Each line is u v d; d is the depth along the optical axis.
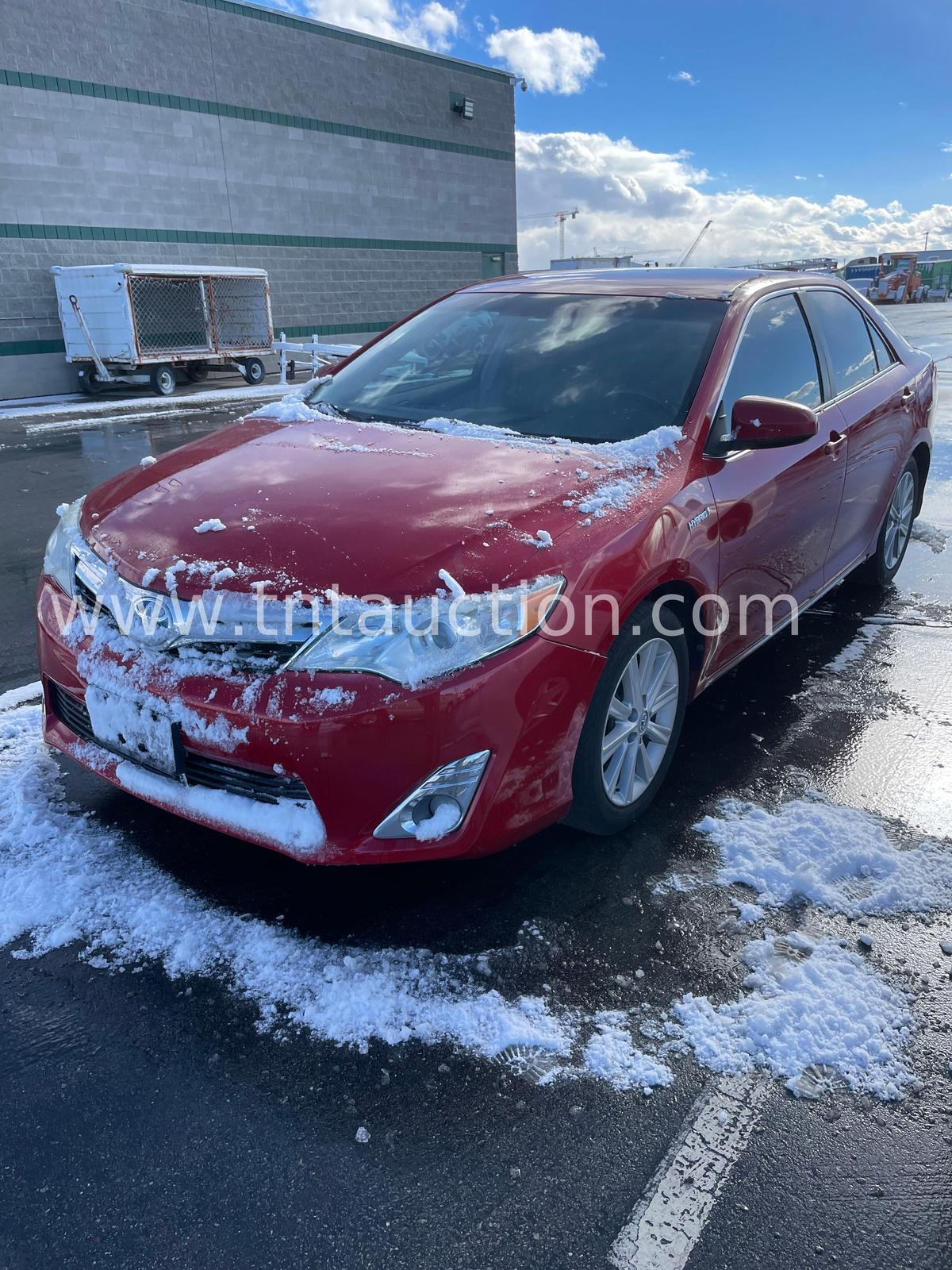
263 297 17.25
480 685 2.04
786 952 2.21
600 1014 2.01
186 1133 1.72
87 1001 2.03
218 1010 2.01
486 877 2.48
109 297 14.89
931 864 2.55
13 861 2.48
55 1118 1.75
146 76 16.83
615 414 2.94
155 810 2.73
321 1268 1.49
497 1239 1.53
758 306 3.38
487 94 23.73
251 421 3.27
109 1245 1.52
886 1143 1.72
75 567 2.47
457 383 3.29
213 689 2.07
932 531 6.05
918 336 20.81
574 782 2.40
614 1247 1.52
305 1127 1.74
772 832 2.68
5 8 14.85
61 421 12.20
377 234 21.77
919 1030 1.98
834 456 3.59
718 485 2.80
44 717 2.68
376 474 2.54
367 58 20.59
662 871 2.51
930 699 3.62
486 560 2.14
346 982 2.08
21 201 15.54
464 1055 1.90
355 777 2.00
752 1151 1.70
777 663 3.97
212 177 18.22
